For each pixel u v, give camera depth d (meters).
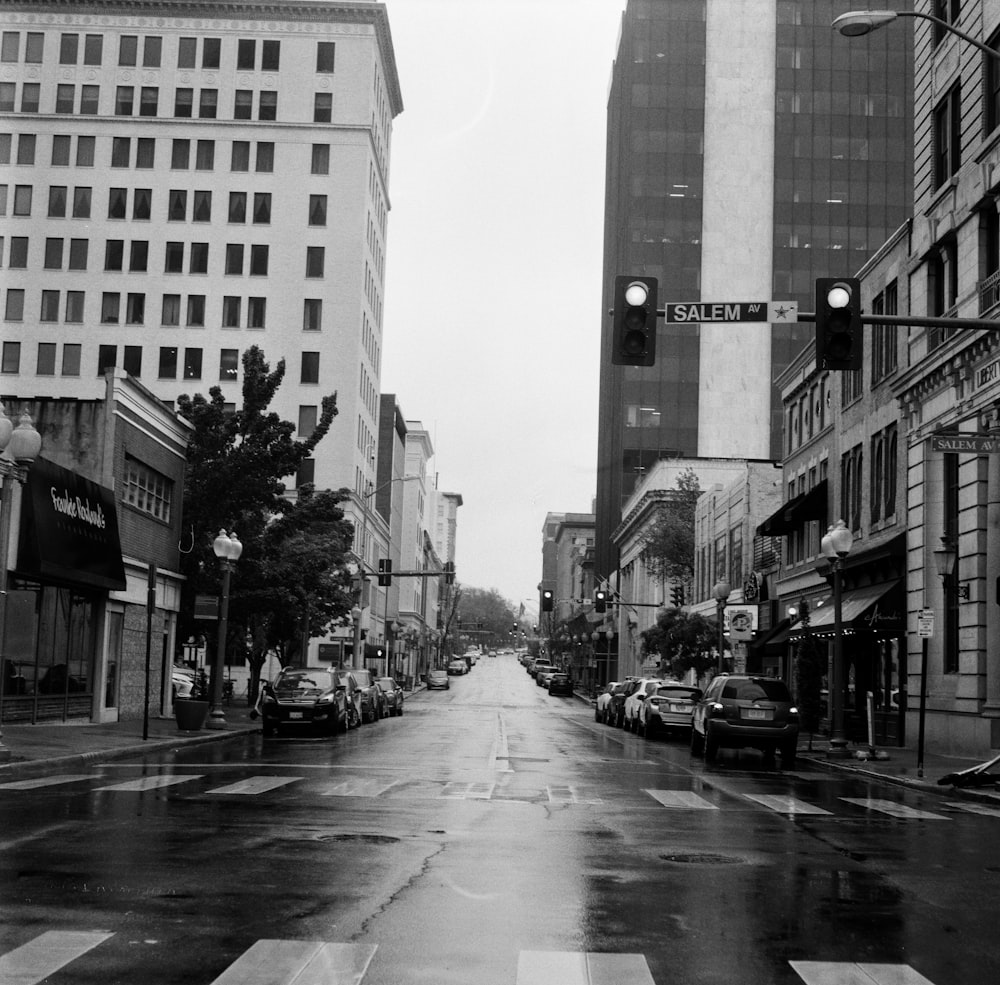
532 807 15.76
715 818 15.08
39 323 78.69
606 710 48.84
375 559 95.19
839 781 22.50
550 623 159.12
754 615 42.34
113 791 16.34
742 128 100.25
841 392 41.38
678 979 6.98
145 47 80.56
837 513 41.22
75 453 33.19
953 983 7.01
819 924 8.56
